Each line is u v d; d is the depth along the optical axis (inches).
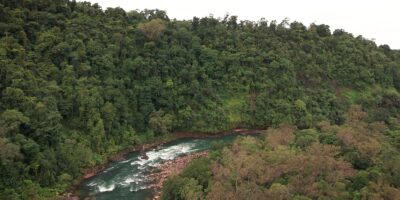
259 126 4694.9
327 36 6058.1
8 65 3179.1
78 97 3499.0
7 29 3582.7
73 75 3617.1
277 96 4894.2
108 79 3875.5
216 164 2689.5
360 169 2513.5
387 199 2055.9
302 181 2257.6
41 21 3988.7
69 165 2999.5
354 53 5757.9
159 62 4424.2
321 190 2142.0
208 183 2498.8
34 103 2979.8
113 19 4714.6
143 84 4220.0
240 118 4645.7
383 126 3469.5
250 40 5295.3
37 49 3656.5
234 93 4815.5
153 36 4596.5
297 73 5255.9
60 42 3759.8
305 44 5600.4
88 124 3457.2
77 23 4153.5
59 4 4303.6
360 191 2108.8
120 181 3093.0
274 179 2410.2
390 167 2361.0
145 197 2822.3
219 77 4832.7
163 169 3351.4
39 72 3462.1
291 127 3693.4
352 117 4210.1
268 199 2116.1
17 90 2972.4
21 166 2623.0
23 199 2554.1
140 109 4099.4
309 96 4995.1
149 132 4052.7
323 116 4704.7
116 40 4242.1
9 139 2613.2
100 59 3932.1
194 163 2839.6
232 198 2171.5
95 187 2967.5
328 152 2623.0
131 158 3622.0
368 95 5310.0
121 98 3870.6
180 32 4837.6
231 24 5782.5
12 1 3927.2
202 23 5378.9
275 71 5012.3
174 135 4279.0
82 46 3855.8
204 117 4446.4
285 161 2549.2
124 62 4156.0
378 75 5693.9
